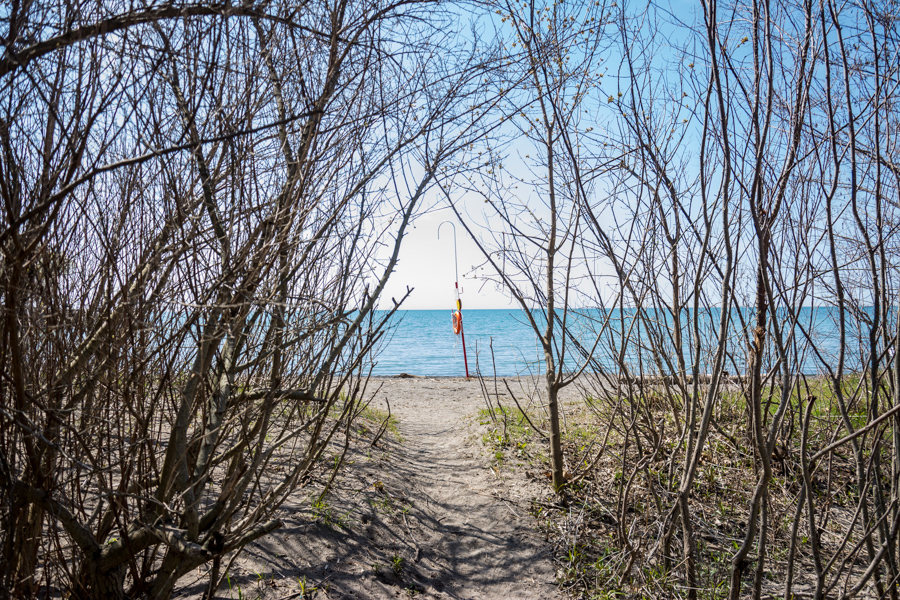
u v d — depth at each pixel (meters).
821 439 4.95
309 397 2.33
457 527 4.62
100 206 2.02
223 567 3.34
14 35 1.65
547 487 5.10
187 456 2.28
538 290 4.84
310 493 4.38
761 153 2.43
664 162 3.47
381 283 2.43
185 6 1.85
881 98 2.67
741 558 2.65
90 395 2.17
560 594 3.90
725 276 2.69
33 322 1.95
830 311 3.53
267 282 2.15
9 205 1.67
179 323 2.15
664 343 4.40
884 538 2.56
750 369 4.77
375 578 3.72
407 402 9.83
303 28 2.18
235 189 2.11
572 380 4.88
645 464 4.07
